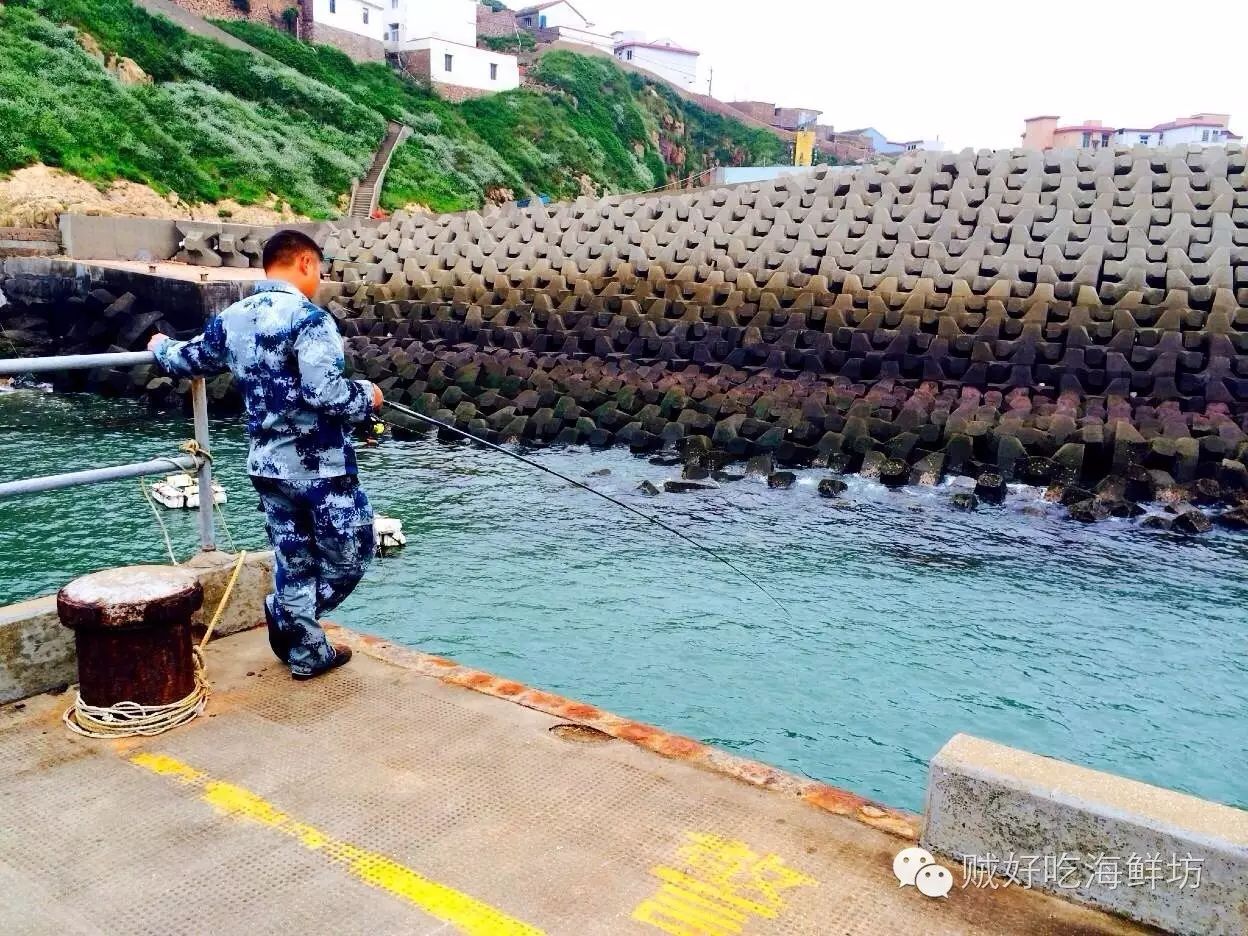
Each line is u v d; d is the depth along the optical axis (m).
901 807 6.23
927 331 16.91
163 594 3.50
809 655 8.42
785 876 2.79
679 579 10.19
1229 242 16.98
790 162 61.75
